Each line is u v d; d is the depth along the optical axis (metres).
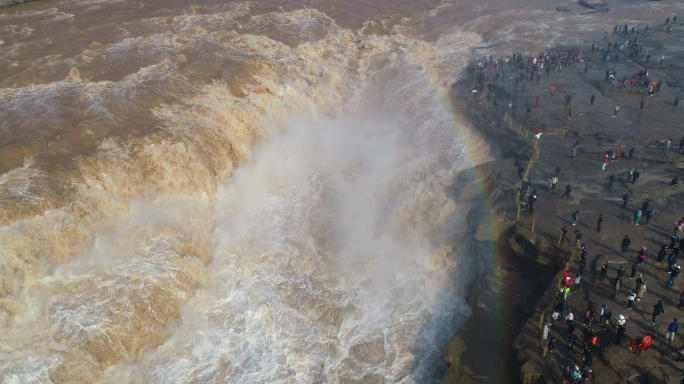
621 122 44.41
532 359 25.98
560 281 28.95
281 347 33.66
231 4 84.31
